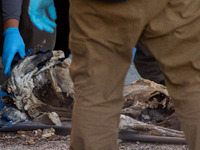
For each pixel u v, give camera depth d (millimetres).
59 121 11398
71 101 12172
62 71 12227
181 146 9930
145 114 11867
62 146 9742
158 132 10312
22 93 11609
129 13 5324
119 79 5652
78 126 5473
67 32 17828
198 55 5648
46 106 11906
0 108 12523
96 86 5496
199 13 5605
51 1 16078
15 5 13977
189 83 5727
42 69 12016
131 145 9953
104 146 5500
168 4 5586
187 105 5711
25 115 11727
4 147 9570
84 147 5430
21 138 10430
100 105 5512
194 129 5633
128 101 11711
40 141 10203
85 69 5500
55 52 12508
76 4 5480
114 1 5266
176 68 5754
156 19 5598
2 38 16312
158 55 5770
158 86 12000
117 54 5555
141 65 14812
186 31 5598
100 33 5445
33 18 15602
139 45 14234
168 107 11742
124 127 10133
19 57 13570
